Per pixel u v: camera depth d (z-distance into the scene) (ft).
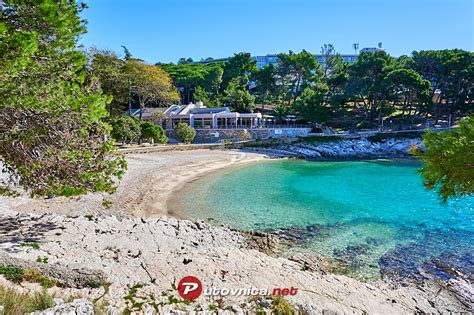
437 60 216.95
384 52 223.51
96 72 152.35
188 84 281.33
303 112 205.98
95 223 43.98
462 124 19.44
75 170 31.89
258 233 47.70
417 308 29.01
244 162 131.95
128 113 202.28
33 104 23.75
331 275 34.32
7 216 44.83
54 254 30.78
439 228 50.62
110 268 28.99
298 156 157.48
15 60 21.22
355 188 83.05
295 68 265.34
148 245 37.27
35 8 26.22
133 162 109.60
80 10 31.40
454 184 19.21
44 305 19.77
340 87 235.81
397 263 38.24
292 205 64.28
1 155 30.83
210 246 40.75
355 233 48.16
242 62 300.81
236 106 241.55
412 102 226.17
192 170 105.19
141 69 177.47
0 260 25.85
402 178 99.50
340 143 179.22
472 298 30.99
